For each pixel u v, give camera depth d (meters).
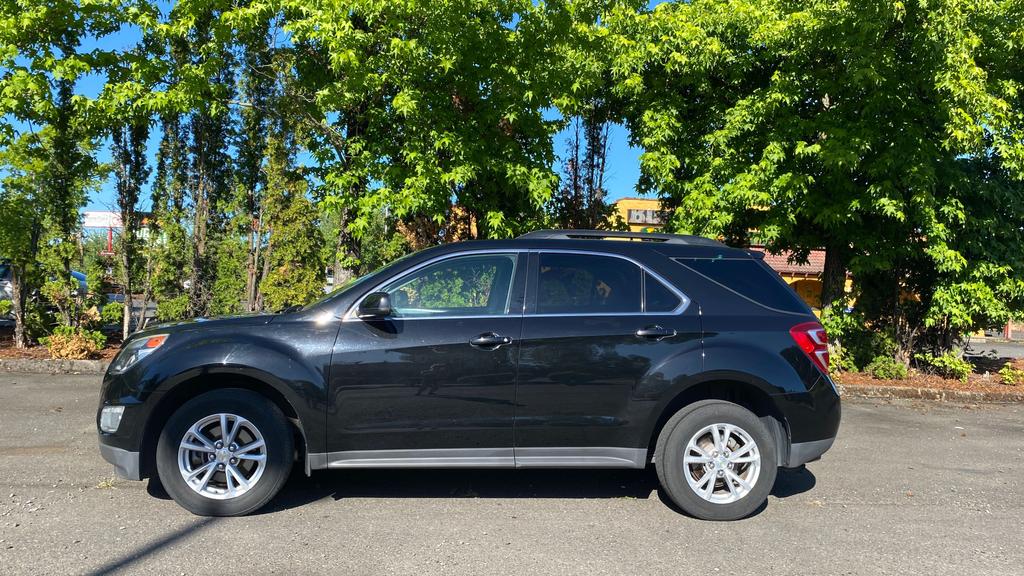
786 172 8.98
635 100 9.66
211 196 11.19
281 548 3.85
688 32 8.92
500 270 4.66
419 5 7.24
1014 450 6.62
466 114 8.53
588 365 4.41
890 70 8.43
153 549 3.78
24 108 8.45
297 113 8.98
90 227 11.37
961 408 8.94
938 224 9.14
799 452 4.52
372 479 5.26
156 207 10.96
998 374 10.64
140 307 12.29
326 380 4.30
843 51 8.36
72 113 9.66
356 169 8.33
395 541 4.00
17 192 10.34
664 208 10.70
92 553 3.71
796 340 4.57
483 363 4.37
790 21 8.59
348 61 7.16
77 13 8.38
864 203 8.93
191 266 11.28
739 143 9.41
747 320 4.59
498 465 4.42
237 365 4.25
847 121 8.86
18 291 10.70
